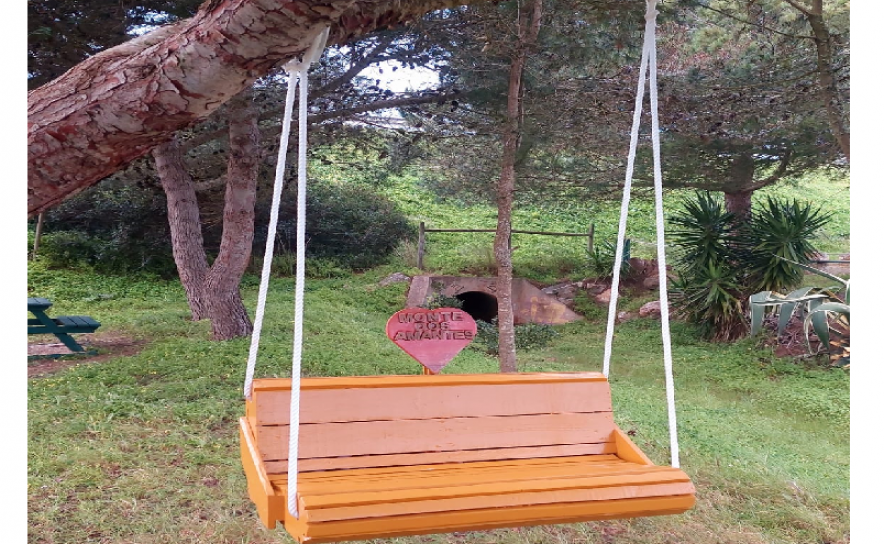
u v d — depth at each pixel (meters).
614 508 2.25
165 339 8.66
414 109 7.65
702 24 10.20
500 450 2.90
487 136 7.93
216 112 8.35
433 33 6.82
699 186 11.14
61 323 7.84
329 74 7.95
